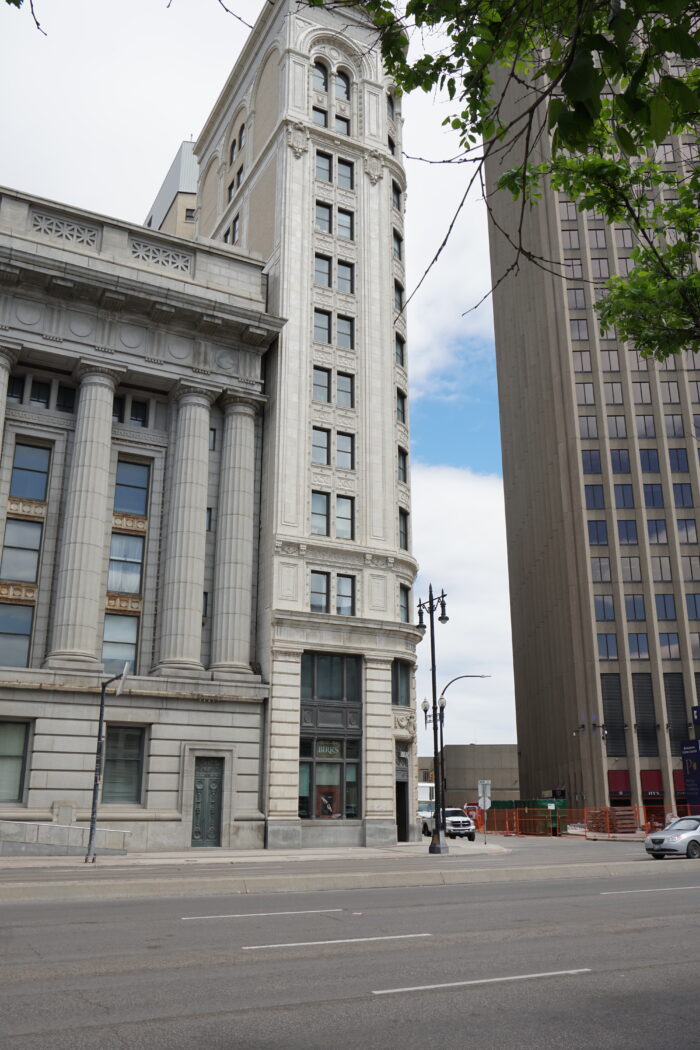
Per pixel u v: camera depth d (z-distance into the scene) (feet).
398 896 57.88
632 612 246.47
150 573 126.82
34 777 107.04
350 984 29.53
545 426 279.08
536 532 289.33
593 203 38.58
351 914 47.91
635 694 239.91
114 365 126.41
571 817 226.99
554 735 265.13
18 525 120.37
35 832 101.04
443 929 42.29
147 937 39.11
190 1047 21.67
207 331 135.13
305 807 125.18
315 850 117.91
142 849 110.22
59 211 129.39
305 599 131.95
